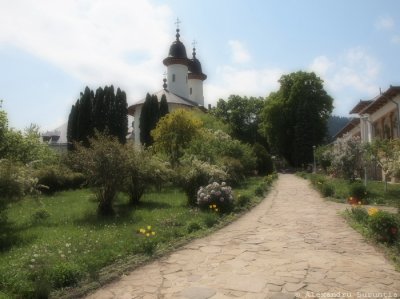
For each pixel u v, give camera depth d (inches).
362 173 1026.1
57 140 2442.2
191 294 219.3
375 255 295.0
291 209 564.4
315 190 857.5
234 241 353.4
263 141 2514.8
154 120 1589.6
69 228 404.8
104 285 238.4
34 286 211.5
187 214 481.4
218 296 215.2
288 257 292.8
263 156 1568.7
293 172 1918.1
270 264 274.8
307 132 1903.3
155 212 507.8
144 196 701.3
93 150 516.1
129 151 579.8
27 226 426.9
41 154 1015.0
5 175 402.3
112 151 512.4
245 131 2534.5
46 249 295.0
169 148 1154.7
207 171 599.2
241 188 901.8
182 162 805.9
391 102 955.3
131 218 463.8
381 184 872.9
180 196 705.6
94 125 1558.8
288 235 375.2
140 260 284.8
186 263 283.0
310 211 537.6
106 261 274.5
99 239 335.3
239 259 290.5
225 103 2581.2
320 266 267.3
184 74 2305.6
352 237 359.9
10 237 363.9
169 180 690.8
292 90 1987.0
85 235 352.5
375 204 592.4
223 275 252.7
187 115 1211.9
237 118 2534.5
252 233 389.1
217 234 387.9
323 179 950.4
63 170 899.4
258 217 494.3
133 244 316.5
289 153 2074.3
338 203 624.7
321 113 1999.3
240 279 243.3
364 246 324.5
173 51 2287.2
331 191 708.0
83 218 473.1
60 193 826.2
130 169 548.4
